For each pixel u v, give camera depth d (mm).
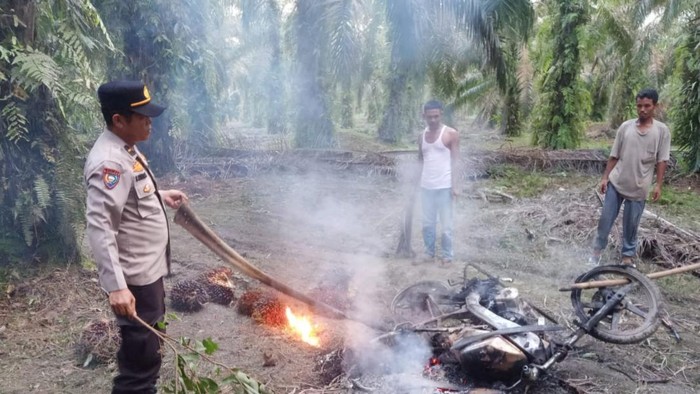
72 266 4160
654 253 5250
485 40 7824
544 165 9375
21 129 3906
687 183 8438
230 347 3414
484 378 2891
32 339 3412
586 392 2920
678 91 9203
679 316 4023
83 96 4059
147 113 2203
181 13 8492
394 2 7555
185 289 3996
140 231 2291
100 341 3244
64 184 4074
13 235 4031
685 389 3037
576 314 3410
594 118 19703
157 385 2885
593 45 11719
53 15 4078
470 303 3217
